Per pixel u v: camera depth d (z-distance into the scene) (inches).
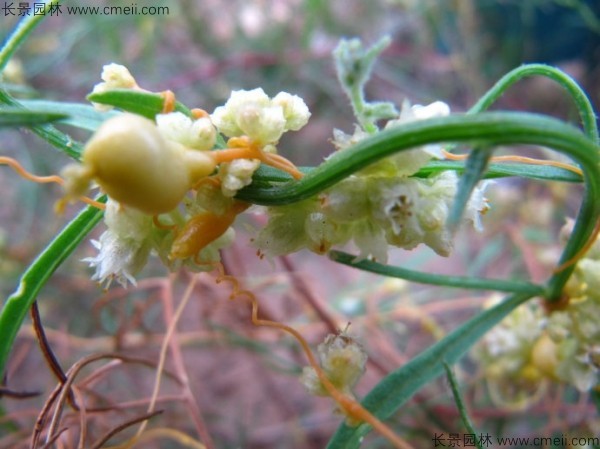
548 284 1.9
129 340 3.3
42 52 4.5
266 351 3.3
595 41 5.0
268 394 3.9
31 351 3.9
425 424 3.1
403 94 5.1
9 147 4.3
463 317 4.2
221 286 3.2
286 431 3.7
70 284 3.8
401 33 5.4
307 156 5.1
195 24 4.6
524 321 2.4
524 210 4.1
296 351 3.4
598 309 1.9
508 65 5.0
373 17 5.2
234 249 3.3
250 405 3.8
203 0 4.8
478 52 4.7
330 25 4.9
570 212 4.3
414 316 3.6
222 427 3.8
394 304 3.6
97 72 4.6
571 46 5.1
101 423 2.7
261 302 3.4
